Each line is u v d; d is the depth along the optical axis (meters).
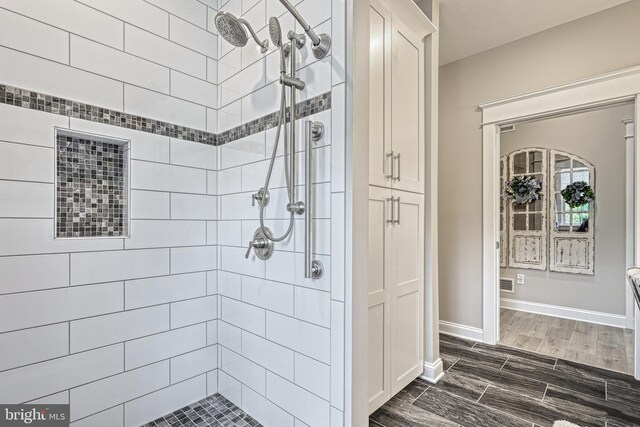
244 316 1.59
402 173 1.82
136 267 1.46
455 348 2.51
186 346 1.64
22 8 1.16
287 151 1.29
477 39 2.56
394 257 1.74
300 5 1.32
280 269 1.40
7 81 1.13
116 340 1.39
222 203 1.75
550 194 3.56
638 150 2.02
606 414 1.65
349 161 1.15
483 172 2.68
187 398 1.64
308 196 1.22
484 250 2.66
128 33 1.45
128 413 1.42
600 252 3.23
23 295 1.16
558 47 2.38
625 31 2.13
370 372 1.55
